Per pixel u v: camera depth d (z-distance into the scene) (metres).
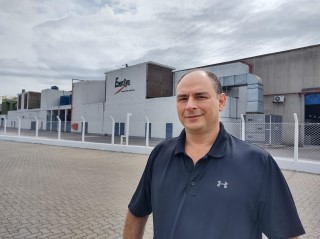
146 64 28.11
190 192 1.20
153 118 25.98
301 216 4.96
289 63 23.25
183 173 1.27
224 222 1.11
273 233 1.16
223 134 1.35
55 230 4.19
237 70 25.05
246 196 1.13
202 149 1.34
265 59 24.55
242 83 22.25
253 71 25.14
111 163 11.53
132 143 20.48
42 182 7.57
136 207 1.56
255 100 21.44
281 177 1.22
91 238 3.94
